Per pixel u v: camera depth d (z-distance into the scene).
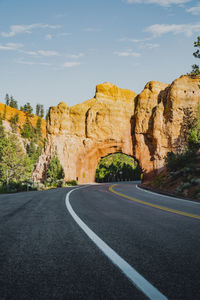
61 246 3.49
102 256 3.02
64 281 2.24
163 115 54.28
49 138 63.19
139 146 59.34
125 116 62.34
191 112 37.44
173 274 2.43
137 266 2.66
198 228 4.95
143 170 58.25
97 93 65.12
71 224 5.28
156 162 54.09
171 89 51.66
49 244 3.60
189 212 7.61
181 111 51.00
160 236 4.20
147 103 58.59
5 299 1.88
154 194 17.28
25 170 66.25
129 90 66.12
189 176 18.27
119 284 2.17
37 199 11.66
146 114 58.22
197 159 21.75
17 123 188.50
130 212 7.43
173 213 7.27
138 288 2.09
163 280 2.27
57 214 6.75
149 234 4.35
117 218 6.21
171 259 2.92
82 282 2.21
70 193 17.09
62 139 61.97
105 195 15.34
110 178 103.62
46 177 54.28
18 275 2.39
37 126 188.25
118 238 4.02
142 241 3.83
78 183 61.47
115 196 14.58
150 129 57.31
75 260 2.86
